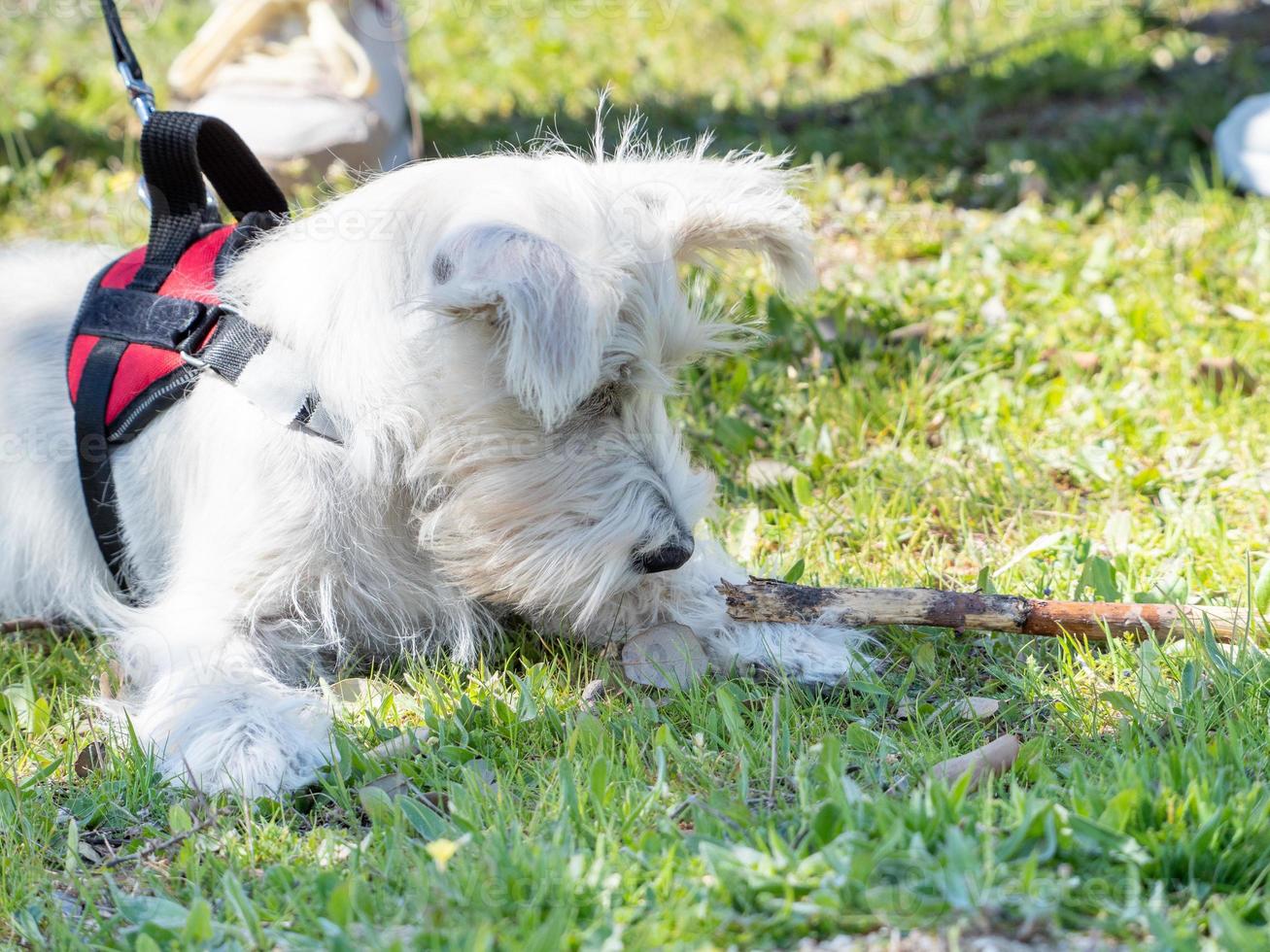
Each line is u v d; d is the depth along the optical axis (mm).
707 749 4469
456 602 5293
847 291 8445
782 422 7355
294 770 4539
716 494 6406
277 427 4930
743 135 11648
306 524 4973
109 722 4883
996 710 4691
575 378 4016
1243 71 12570
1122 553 5781
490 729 4680
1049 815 3604
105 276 5598
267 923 3713
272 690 4957
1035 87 12844
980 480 6555
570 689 5105
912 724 4652
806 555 5992
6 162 11211
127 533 5504
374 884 3787
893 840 3535
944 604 4941
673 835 3791
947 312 8164
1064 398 7316
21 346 5859
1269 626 4984
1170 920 3338
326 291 4883
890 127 11695
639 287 4680
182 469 5211
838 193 10141
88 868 4121
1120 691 4793
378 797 4148
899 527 6234
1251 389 7316
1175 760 3879
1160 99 12359
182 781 4504
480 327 4480
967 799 3920
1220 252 8781
